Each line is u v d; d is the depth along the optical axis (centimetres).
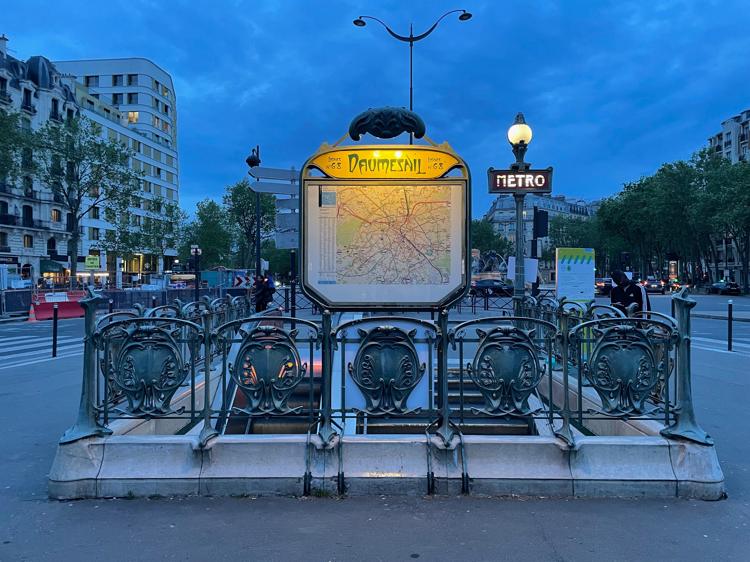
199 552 326
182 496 407
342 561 316
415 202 452
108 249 5459
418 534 348
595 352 449
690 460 411
